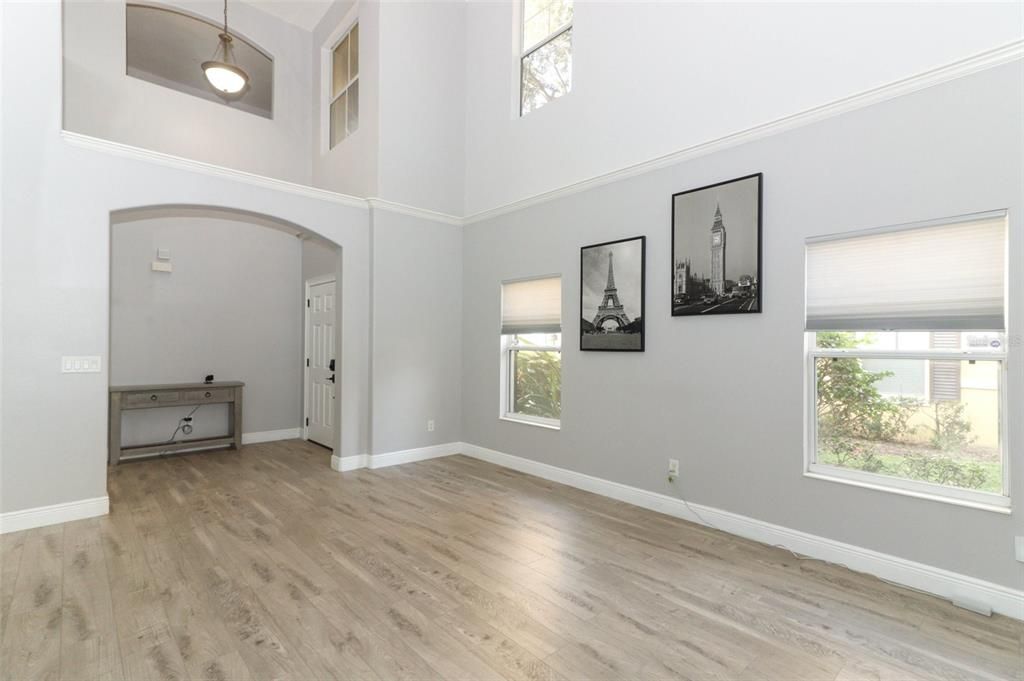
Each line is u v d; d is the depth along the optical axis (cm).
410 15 516
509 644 206
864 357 280
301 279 648
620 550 300
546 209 460
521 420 487
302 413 640
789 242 302
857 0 279
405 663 193
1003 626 222
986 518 237
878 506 268
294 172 636
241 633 212
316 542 309
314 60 648
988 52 234
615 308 396
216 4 580
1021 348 230
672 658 198
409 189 515
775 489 308
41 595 240
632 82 392
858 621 226
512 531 330
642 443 380
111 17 510
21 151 322
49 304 331
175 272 552
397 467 493
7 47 318
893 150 264
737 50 330
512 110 502
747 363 321
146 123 531
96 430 348
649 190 377
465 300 554
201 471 474
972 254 244
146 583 254
